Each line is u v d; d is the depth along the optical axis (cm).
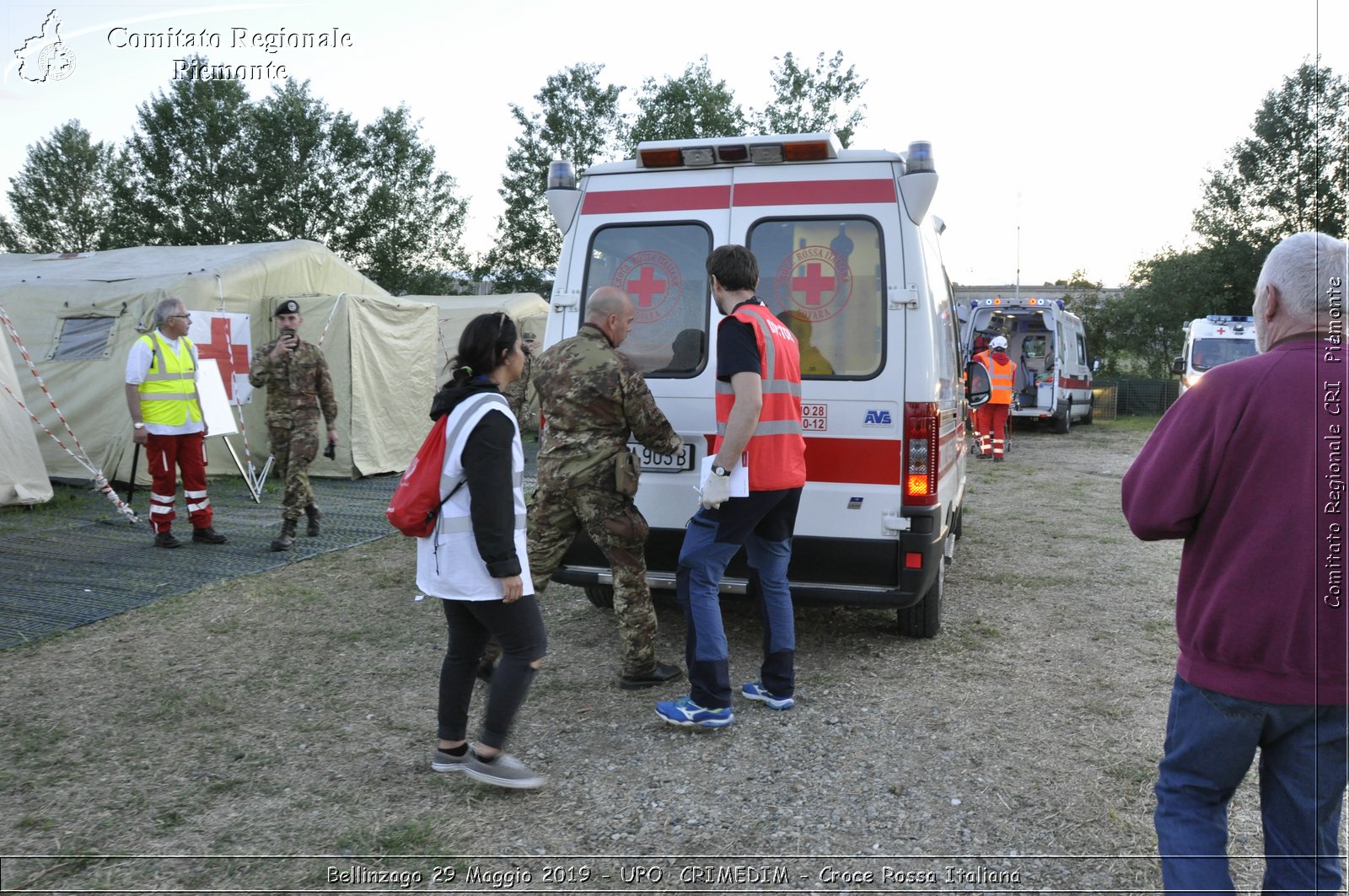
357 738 357
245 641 475
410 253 3572
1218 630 186
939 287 493
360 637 482
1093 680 428
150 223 3447
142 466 927
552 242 3306
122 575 605
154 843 280
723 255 359
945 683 423
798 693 408
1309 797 187
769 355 355
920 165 416
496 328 305
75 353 953
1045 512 931
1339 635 178
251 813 298
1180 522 190
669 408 444
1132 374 3228
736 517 354
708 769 332
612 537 394
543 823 293
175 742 352
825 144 426
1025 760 340
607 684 418
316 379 704
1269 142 2478
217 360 960
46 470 870
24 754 339
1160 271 2941
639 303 452
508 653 311
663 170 453
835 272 428
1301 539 177
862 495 420
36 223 4922
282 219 3353
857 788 317
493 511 291
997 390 1436
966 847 280
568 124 3238
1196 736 193
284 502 693
